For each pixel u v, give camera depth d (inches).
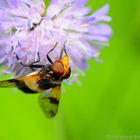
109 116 10.8
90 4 10.4
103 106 10.8
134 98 10.8
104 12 9.1
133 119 10.8
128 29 10.8
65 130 10.2
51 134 10.7
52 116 9.0
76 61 9.4
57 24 9.1
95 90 10.9
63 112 10.2
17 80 8.7
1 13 8.9
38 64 9.0
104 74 10.9
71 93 10.8
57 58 9.1
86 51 9.3
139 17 10.7
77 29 9.2
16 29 9.1
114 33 10.8
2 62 9.1
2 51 9.1
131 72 10.8
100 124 10.8
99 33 9.3
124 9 10.7
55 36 9.1
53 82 8.9
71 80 9.4
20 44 9.0
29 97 10.7
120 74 10.9
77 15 9.1
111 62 10.9
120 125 10.8
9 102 10.7
